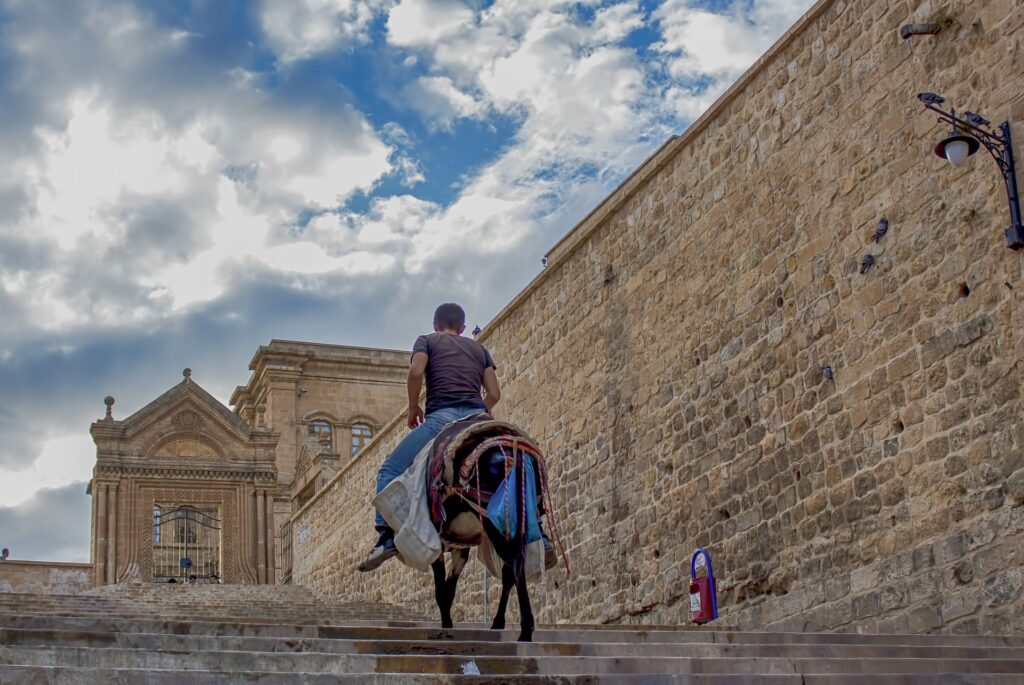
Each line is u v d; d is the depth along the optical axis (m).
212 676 6.45
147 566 39.44
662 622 16.98
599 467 19.06
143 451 40.97
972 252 12.56
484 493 8.41
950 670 8.69
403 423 27.72
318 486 40.59
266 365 56.75
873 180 14.05
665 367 17.66
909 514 12.92
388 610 23.66
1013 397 11.84
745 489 15.59
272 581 40.41
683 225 17.64
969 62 12.87
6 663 6.70
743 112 16.53
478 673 7.60
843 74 14.74
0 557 35.03
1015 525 11.62
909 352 13.21
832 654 9.29
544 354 21.28
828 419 14.30
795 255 15.21
